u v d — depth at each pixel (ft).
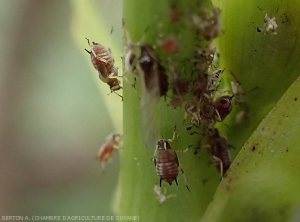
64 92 0.30
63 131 0.31
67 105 0.30
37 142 0.31
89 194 0.28
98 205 0.28
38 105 0.30
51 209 0.29
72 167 0.31
